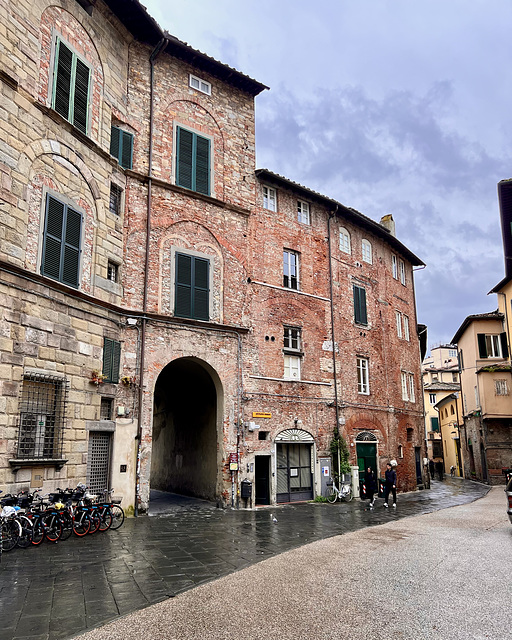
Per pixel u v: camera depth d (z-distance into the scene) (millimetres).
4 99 12938
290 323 22266
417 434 30594
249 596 7582
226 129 21484
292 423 21297
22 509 11414
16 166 13102
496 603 7172
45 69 14570
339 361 24234
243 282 20750
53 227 14203
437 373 69562
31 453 12805
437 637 5941
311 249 24109
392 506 20578
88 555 10305
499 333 37688
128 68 18766
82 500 12805
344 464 22500
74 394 14305
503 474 34938
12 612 6840
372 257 28516
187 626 6320
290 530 14062
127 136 18266
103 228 16375
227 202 20625
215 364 19062
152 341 17453
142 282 17656
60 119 14703
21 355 12617
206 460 21203
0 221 12430
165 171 19109
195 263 19219
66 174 14945
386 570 9180
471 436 41312
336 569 9305
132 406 16562
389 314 29297
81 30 16219
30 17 14102
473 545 11602
